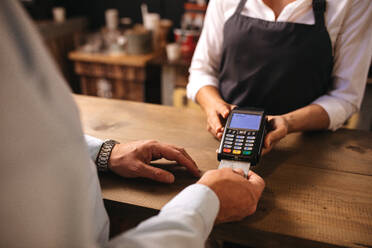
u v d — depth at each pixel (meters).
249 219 0.55
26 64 0.27
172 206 0.44
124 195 0.61
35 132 0.28
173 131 0.88
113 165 0.65
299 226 0.54
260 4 0.97
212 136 0.86
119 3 2.69
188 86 1.10
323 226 0.54
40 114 0.28
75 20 2.63
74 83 2.74
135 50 2.31
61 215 0.30
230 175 0.53
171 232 0.39
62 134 0.30
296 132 0.86
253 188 0.55
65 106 0.30
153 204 0.59
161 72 2.38
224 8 1.05
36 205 0.29
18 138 0.27
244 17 0.99
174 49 2.16
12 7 0.26
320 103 0.91
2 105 0.26
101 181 0.65
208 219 0.45
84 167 0.32
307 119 0.84
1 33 0.25
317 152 0.78
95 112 1.00
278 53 0.97
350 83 0.92
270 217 0.56
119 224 0.80
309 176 0.68
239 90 1.06
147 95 2.44
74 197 0.31
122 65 2.26
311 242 0.51
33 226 0.29
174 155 0.66
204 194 0.46
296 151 0.79
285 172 0.70
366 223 0.55
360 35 0.89
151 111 1.01
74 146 0.31
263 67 1.00
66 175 0.30
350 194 0.62
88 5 2.77
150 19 2.41
